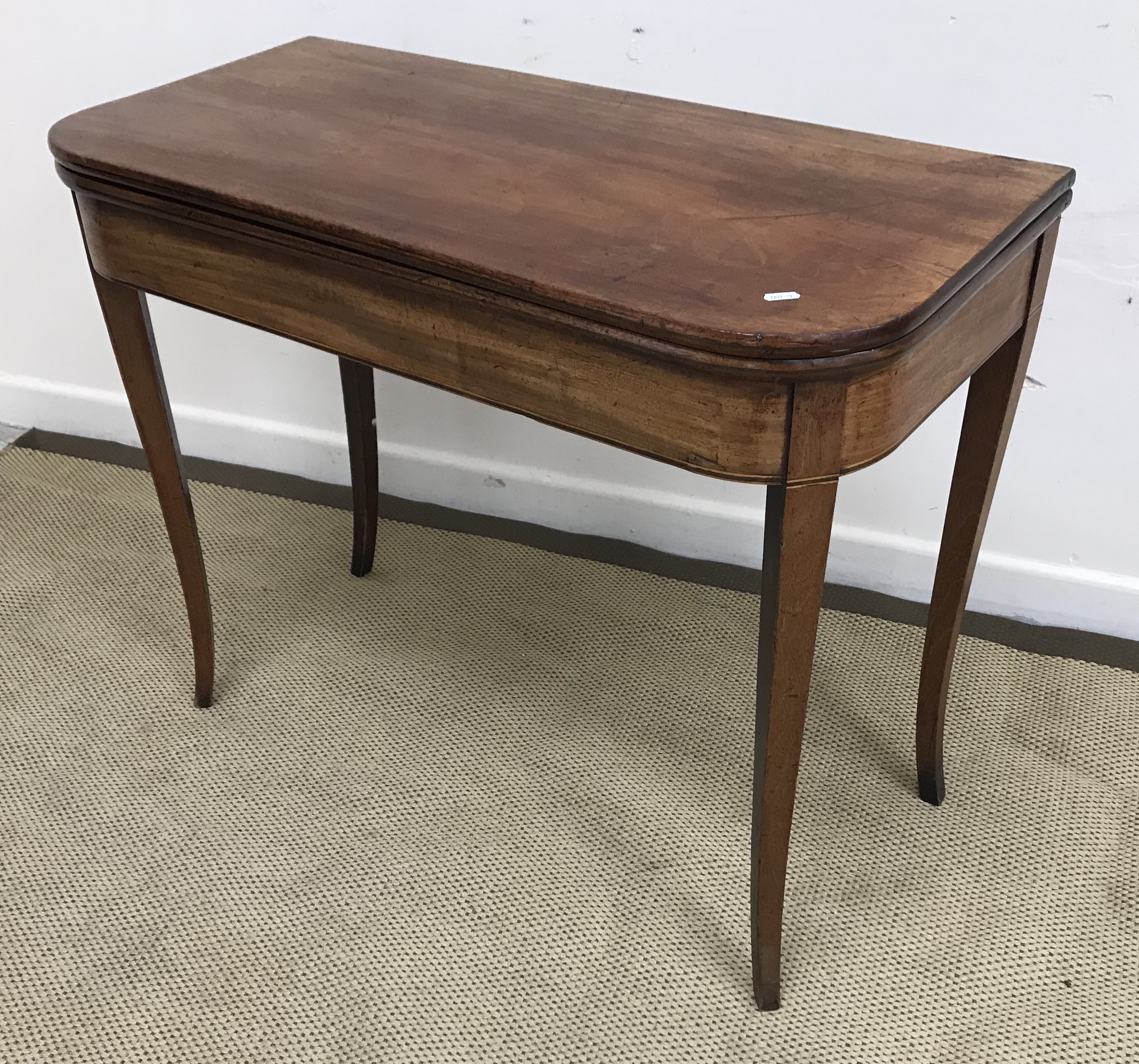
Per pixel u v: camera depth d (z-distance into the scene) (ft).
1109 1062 3.57
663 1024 3.68
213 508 6.16
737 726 4.83
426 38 5.08
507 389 3.06
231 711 4.88
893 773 4.59
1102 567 5.24
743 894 4.10
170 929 3.97
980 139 4.51
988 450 3.68
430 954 3.89
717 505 5.66
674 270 2.83
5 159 5.94
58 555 5.78
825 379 2.63
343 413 6.16
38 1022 3.67
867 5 4.36
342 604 5.48
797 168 3.44
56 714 4.85
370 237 2.99
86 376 6.59
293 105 3.88
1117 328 4.64
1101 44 4.16
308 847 4.28
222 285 3.47
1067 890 4.11
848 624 5.38
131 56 5.52
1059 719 4.84
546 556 5.84
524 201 3.21
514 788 4.53
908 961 3.87
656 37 4.73
